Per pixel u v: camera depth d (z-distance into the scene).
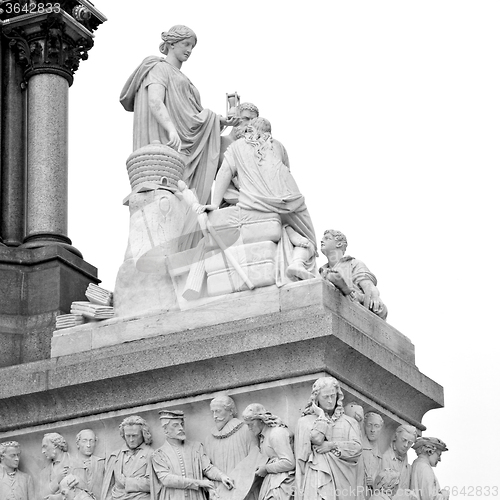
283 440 21.50
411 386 23.17
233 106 25.81
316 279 22.25
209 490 21.89
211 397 22.25
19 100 26.84
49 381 23.06
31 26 26.73
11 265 25.39
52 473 22.92
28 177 26.36
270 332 21.91
